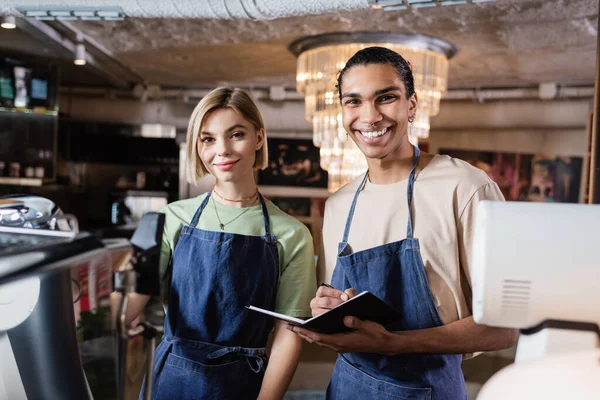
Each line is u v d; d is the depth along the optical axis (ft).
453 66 20.68
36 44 17.48
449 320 5.29
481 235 2.99
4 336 2.72
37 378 2.81
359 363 5.51
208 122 5.74
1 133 20.52
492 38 17.04
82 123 25.22
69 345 2.94
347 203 5.90
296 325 5.09
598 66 11.27
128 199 25.86
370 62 5.35
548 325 2.88
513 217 2.95
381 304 4.58
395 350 5.05
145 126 25.39
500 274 2.91
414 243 5.33
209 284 5.67
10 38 16.83
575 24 15.44
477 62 19.97
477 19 15.31
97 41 18.48
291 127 25.61
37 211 3.70
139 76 23.59
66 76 23.34
